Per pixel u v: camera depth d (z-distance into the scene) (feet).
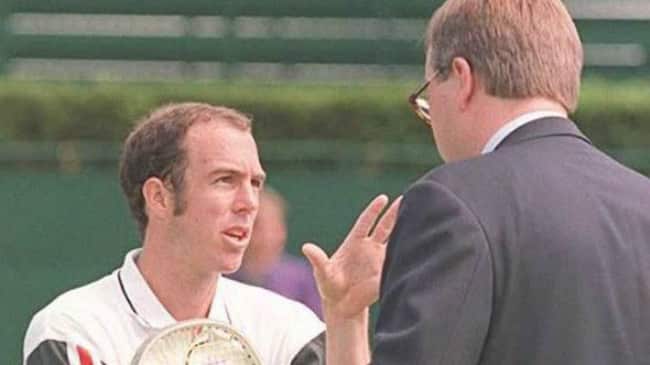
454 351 32.42
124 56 140.87
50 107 123.65
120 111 123.65
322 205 121.49
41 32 140.36
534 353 32.89
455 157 35.70
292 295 93.76
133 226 120.78
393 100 124.26
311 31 140.77
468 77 35.14
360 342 36.70
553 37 35.09
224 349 39.11
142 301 40.34
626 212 34.19
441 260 32.73
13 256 120.37
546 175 34.06
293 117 124.36
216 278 40.81
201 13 141.08
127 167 40.68
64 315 40.01
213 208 39.81
